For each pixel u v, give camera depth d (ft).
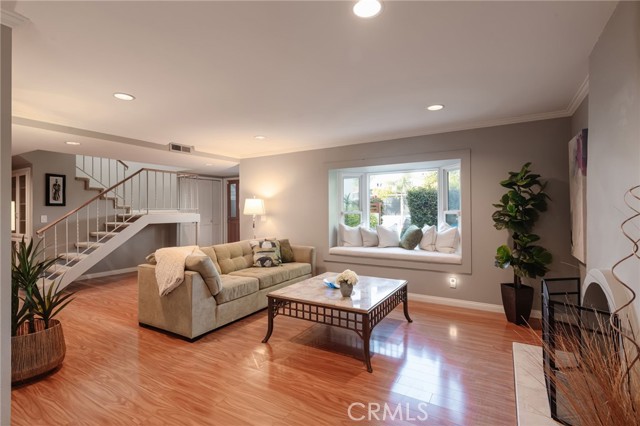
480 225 13.03
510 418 6.44
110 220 21.72
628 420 3.76
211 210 28.68
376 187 18.25
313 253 16.48
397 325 11.46
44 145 14.49
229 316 11.50
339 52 7.09
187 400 7.08
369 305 8.87
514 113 11.57
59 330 8.43
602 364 4.28
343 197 18.38
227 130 13.75
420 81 8.69
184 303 10.31
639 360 4.20
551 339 6.44
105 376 8.09
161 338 10.51
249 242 15.76
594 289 6.55
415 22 5.97
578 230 9.26
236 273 13.66
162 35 6.33
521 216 11.18
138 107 10.60
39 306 8.32
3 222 5.51
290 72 8.07
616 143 5.60
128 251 22.44
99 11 5.51
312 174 17.46
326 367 8.53
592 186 6.88
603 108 6.25
